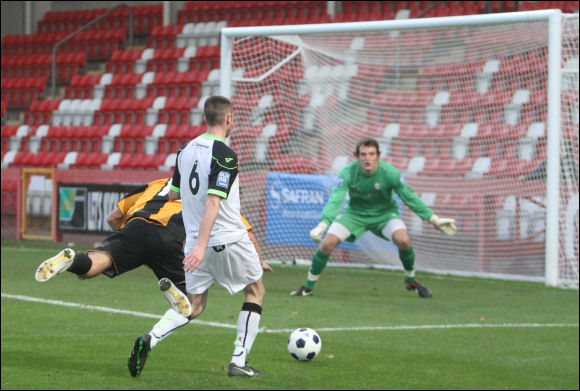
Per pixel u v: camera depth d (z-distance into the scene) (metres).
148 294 37.16
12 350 23.97
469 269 48.78
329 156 56.00
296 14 85.88
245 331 20.72
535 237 47.59
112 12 98.44
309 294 37.88
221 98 19.34
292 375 21.48
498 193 48.56
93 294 36.81
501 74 54.06
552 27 42.09
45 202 65.06
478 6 72.56
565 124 43.53
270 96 56.75
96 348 24.45
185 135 74.44
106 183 61.06
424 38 61.78
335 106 57.12
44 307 32.62
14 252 56.00
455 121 55.16
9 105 93.69
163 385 19.97
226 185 18.50
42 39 98.69
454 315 32.78
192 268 18.00
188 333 27.20
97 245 20.45
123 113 81.00
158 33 91.06
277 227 53.66
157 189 21.70
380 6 80.81
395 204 37.91
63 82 94.12
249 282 20.41
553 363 24.34
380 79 57.91
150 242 20.72
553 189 42.75
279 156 55.19
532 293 40.12
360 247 51.16
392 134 56.41
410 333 28.47
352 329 28.91
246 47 56.84
